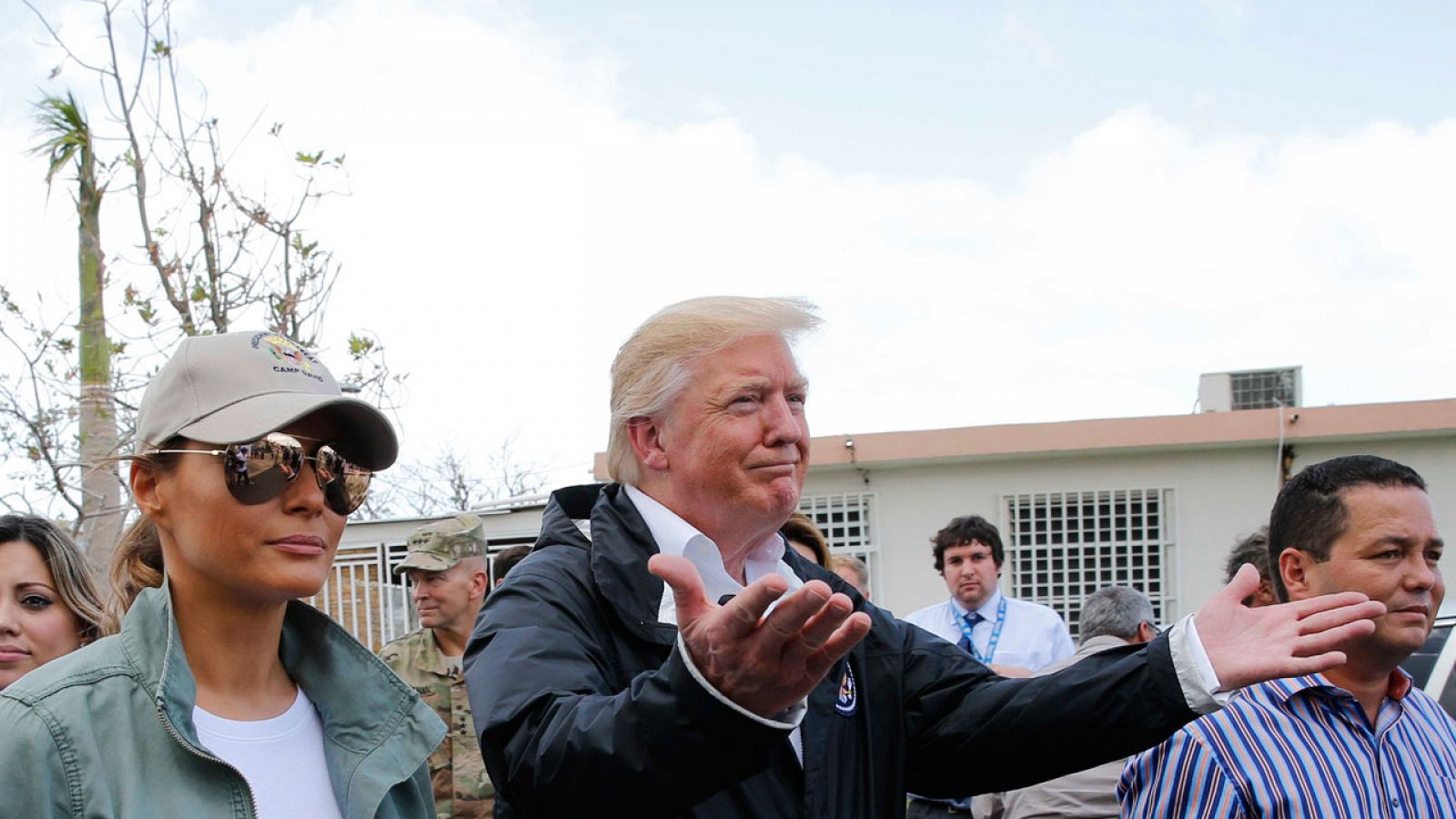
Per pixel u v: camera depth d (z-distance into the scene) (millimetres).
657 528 2088
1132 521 11352
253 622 1816
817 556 4188
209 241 7801
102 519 7039
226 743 1769
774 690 1452
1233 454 11188
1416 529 2426
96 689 1674
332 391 1931
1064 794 3643
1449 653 4254
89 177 7801
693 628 1464
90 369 7672
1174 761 2484
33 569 2873
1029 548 11391
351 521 9070
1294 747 2426
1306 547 2531
